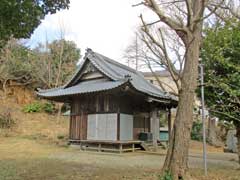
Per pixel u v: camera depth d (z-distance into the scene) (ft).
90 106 64.08
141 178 25.53
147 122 71.56
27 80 100.73
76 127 65.77
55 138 76.28
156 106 70.33
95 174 28.81
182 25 23.16
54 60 100.37
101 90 55.57
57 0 26.99
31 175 27.96
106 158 46.75
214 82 31.27
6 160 40.40
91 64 64.03
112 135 59.47
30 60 98.48
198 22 23.15
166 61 25.18
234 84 30.76
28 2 23.68
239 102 30.01
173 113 97.55
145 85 70.79
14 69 95.45
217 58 31.27
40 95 65.87
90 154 52.95
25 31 25.00
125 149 59.67
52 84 97.35
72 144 65.36
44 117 96.22
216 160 46.29
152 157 50.42
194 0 24.62
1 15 22.98
